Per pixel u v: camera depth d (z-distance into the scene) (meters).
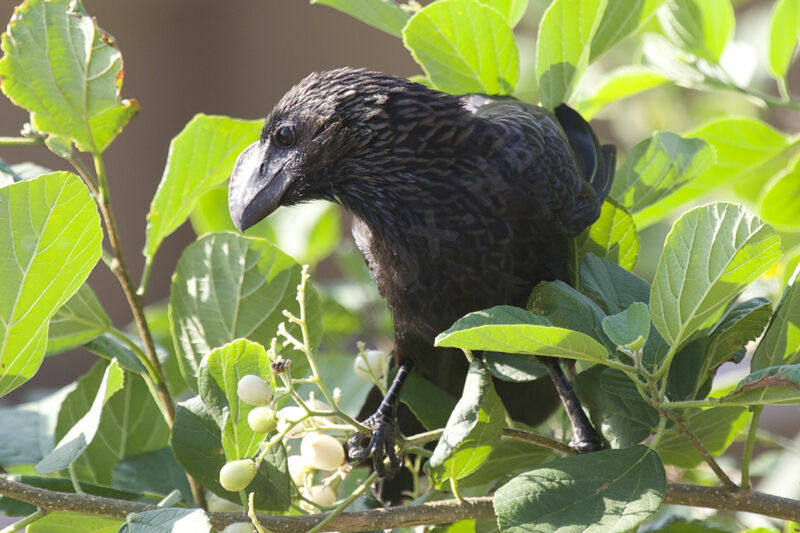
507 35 3.44
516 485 3.32
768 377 3.31
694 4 3.50
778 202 3.50
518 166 3.40
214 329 3.42
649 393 3.36
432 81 3.45
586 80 3.67
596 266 3.38
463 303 3.42
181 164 3.42
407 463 3.42
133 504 3.33
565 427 3.43
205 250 3.42
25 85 3.38
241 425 3.34
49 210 3.33
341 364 3.46
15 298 3.34
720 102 3.68
